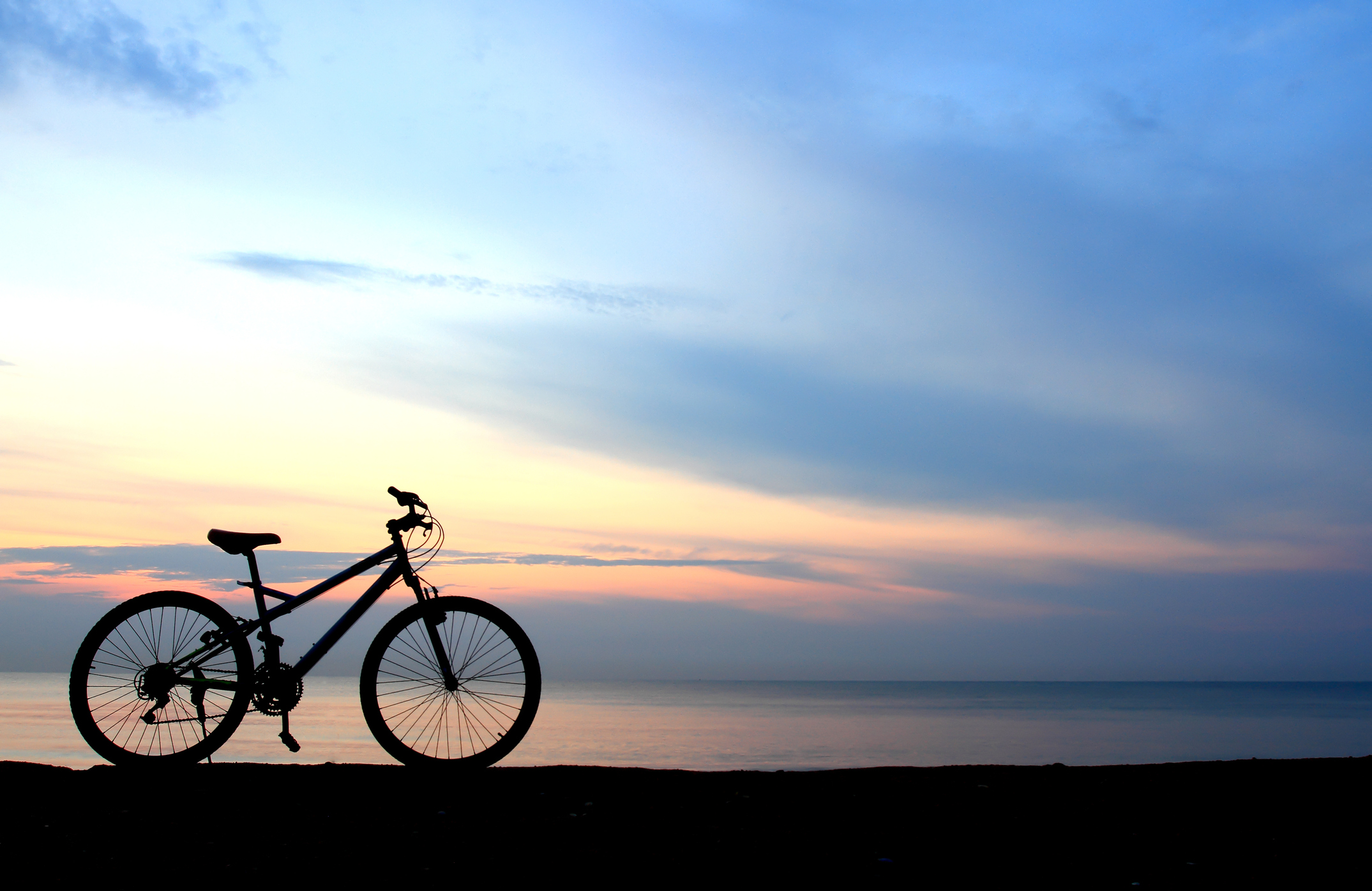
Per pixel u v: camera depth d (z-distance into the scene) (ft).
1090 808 10.71
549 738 291.79
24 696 444.96
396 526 13.21
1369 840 9.41
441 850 8.73
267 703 12.30
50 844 8.79
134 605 12.52
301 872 7.98
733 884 7.84
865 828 9.77
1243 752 233.96
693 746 258.37
